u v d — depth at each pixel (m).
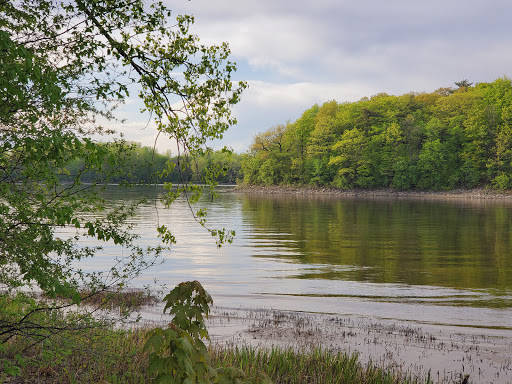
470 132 123.56
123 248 24.70
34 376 6.65
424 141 131.88
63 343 6.12
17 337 7.25
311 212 61.19
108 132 6.26
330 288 17.41
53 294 5.67
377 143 133.62
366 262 23.59
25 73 4.62
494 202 90.69
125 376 7.14
